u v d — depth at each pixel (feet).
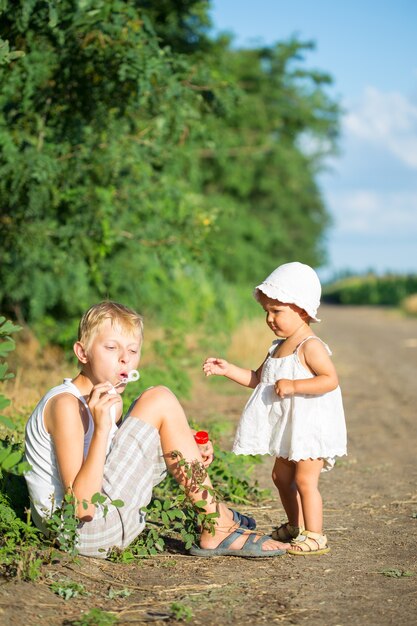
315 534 15.47
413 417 34.71
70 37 23.88
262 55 88.79
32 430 14.15
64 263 33.78
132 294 42.57
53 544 14.06
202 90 28.58
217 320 53.52
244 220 104.12
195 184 56.39
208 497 14.71
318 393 15.02
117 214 31.86
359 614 12.24
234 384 40.88
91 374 14.37
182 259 32.32
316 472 15.34
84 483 13.43
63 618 11.71
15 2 21.62
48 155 26.03
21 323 40.98
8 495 15.10
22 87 24.59
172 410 14.32
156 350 37.47
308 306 15.48
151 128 29.58
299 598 12.93
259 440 15.55
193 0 34.81
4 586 12.47
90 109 26.63
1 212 28.22
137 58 23.65
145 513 14.53
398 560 15.12
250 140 88.94
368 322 111.24
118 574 13.83
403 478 23.12
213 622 11.84
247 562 14.84
